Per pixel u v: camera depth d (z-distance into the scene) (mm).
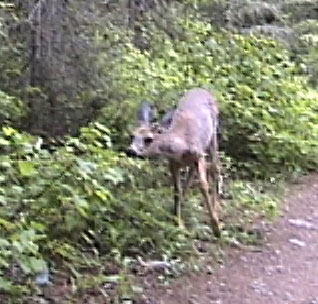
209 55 10469
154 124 6742
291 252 6734
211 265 6285
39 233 5773
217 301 5672
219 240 6773
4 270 5461
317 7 15172
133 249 6281
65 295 5492
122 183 6754
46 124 7547
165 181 7387
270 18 14125
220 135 9016
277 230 7258
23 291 5359
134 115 7723
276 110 9578
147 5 10602
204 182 6812
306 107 10297
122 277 5773
